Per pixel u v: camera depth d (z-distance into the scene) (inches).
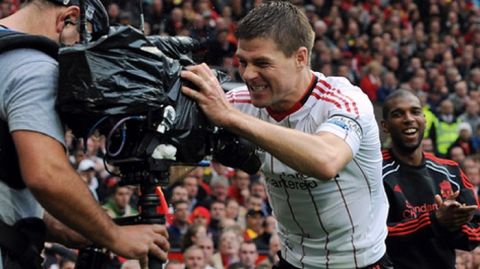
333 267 191.5
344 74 745.6
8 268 152.9
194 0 677.3
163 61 152.5
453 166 238.5
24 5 160.7
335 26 816.3
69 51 146.5
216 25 658.2
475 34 905.5
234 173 497.4
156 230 157.0
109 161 155.7
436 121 675.4
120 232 153.5
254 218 459.5
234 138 166.7
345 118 170.7
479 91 798.5
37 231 158.2
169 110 152.3
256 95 170.2
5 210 153.6
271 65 167.5
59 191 147.0
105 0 183.8
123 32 148.6
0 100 150.4
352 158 169.9
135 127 153.1
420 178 232.8
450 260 225.5
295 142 158.9
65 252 340.5
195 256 367.9
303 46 171.2
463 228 222.1
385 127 236.8
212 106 156.4
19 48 151.8
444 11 912.3
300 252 194.7
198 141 158.6
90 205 149.7
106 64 147.6
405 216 229.5
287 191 185.3
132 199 425.7
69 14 158.9
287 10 169.9
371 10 874.8
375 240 190.9
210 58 217.0
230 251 396.8
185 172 177.6
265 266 385.4
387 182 231.0
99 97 146.5
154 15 617.3
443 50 864.3
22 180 154.5
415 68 807.1
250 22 167.8
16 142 148.3
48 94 149.6
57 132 149.4
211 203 472.7
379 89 754.2
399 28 880.3
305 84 178.1
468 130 677.9
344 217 186.1
